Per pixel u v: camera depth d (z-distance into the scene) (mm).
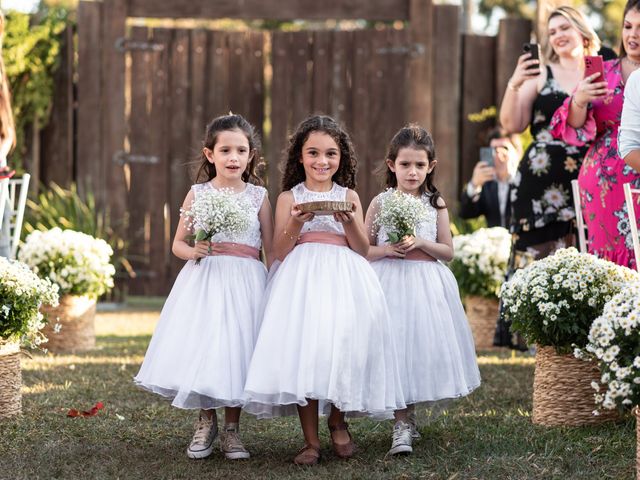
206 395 3170
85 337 5887
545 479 3006
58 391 4359
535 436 3518
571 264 3607
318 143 3471
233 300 3363
